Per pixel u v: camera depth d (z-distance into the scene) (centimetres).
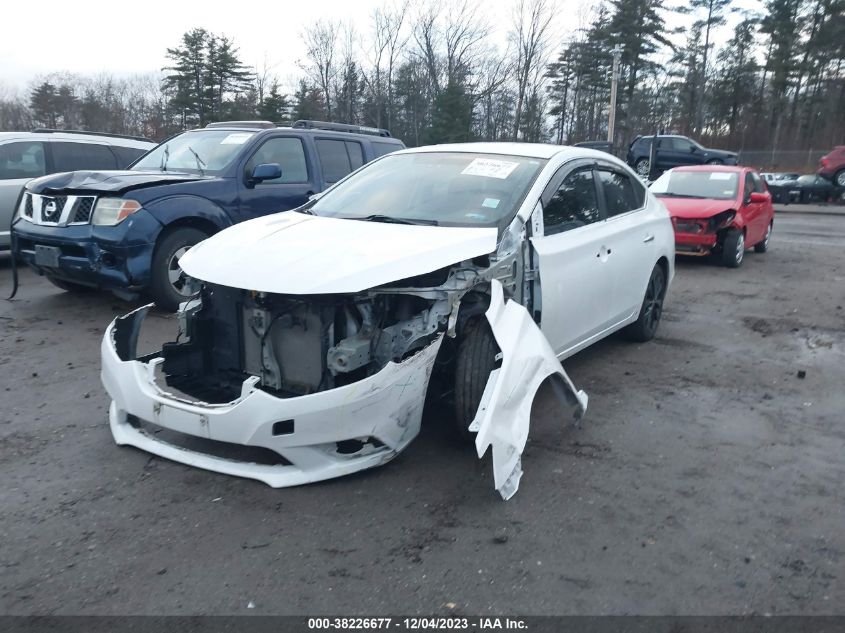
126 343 425
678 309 836
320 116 4403
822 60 4988
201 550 311
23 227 711
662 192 1239
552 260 458
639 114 5400
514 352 374
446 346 399
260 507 345
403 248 380
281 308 372
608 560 312
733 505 365
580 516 348
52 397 493
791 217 2306
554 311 466
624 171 613
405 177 504
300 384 379
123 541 317
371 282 352
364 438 353
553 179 485
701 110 5547
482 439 339
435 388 412
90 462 391
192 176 739
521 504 358
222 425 347
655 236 630
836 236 1669
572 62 5422
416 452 408
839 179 2858
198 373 425
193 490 361
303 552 311
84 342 628
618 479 390
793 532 340
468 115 3947
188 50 4725
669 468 406
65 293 821
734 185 1213
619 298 570
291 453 348
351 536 324
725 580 300
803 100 5194
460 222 438
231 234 429
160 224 677
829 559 318
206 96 4841
